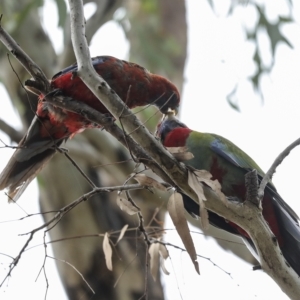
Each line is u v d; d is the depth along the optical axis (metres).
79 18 8.20
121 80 10.89
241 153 10.41
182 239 7.77
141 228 8.41
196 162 10.38
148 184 8.10
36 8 15.30
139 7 17.19
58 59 14.73
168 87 11.45
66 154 8.45
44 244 8.02
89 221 13.88
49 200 14.09
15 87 14.67
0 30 8.24
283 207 9.48
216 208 7.91
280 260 7.76
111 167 13.83
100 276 13.64
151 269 8.34
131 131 7.88
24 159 10.67
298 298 7.75
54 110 10.05
